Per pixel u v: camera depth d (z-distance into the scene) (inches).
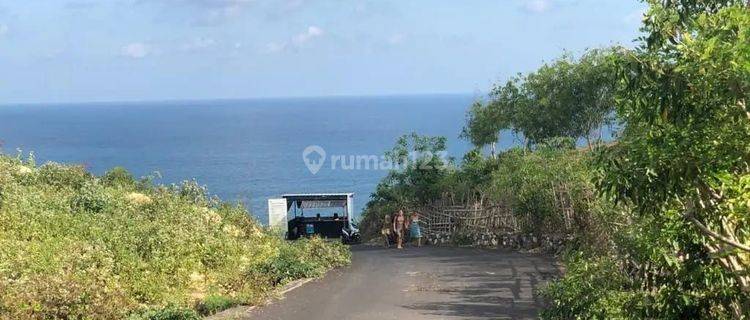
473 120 1692.9
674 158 187.6
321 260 719.7
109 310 415.5
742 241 214.5
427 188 1342.3
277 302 525.3
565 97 1347.2
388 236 1170.0
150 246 573.9
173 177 2940.5
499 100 1577.3
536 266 721.0
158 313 432.1
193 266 577.3
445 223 1147.3
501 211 1003.9
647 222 272.8
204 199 896.9
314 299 539.2
